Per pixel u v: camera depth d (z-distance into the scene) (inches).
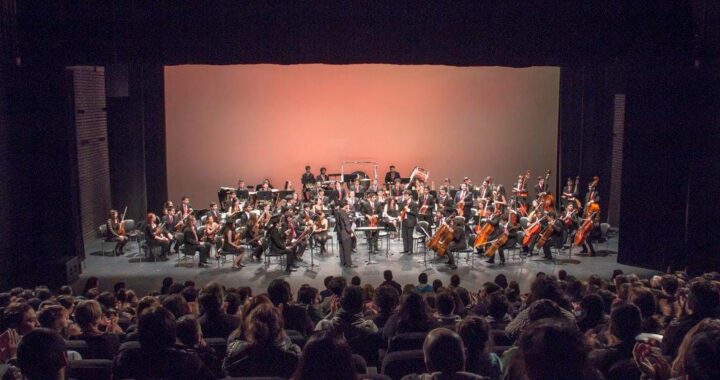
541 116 1035.3
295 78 1016.2
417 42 638.5
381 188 850.8
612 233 874.8
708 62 645.3
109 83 858.1
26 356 153.0
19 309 255.3
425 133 1041.5
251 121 1012.5
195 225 727.1
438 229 711.1
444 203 834.8
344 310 293.6
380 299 333.1
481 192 903.1
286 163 1026.1
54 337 155.9
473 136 1040.8
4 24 603.2
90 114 820.6
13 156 624.7
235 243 709.9
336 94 1026.1
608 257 753.6
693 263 656.4
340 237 715.4
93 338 271.9
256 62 636.1
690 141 666.8
